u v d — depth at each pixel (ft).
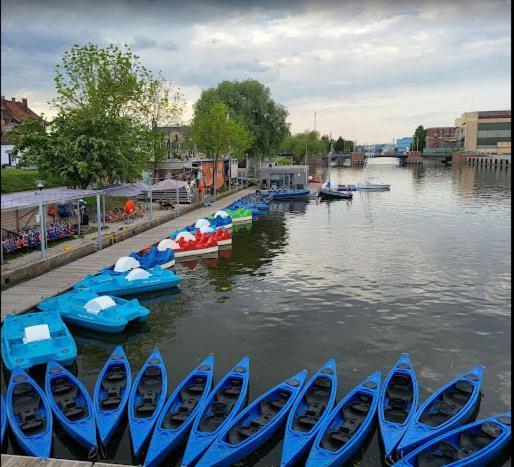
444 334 66.44
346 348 62.13
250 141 252.01
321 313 74.43
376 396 45.80
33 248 99.40
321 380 48.88
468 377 49.42
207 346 63.00
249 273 97.45
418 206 204.54
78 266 92.58
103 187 145.59
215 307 77.46
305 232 145.07
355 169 534.78
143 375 49.98
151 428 41.81
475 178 353.10
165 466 39.93
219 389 47.52
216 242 114.01
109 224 130.82
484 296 82.07
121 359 52.85
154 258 97.09
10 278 79.36
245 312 75.05
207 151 220.02
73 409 44.01
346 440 40.24
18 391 46.55
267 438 41.91
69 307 68.69
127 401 45.96
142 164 153.69
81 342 64.95
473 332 67.10
